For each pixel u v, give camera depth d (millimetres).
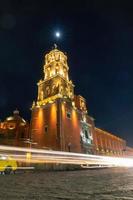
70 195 5945
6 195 6211
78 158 41250
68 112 48250
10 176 17453
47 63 60562
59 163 35438
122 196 5484
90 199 5184
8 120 58719
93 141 55562
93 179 11844
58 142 41312
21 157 29234
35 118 50656
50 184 9578
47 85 54031
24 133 54125
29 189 7660
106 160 50531
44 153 33875
